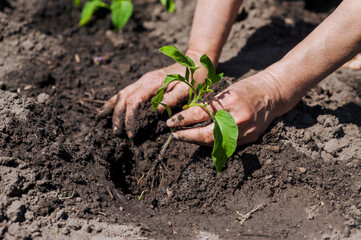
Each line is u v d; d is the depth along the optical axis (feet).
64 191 3.47
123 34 4.43
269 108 3.52
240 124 3.45
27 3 4.58
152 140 3.75
